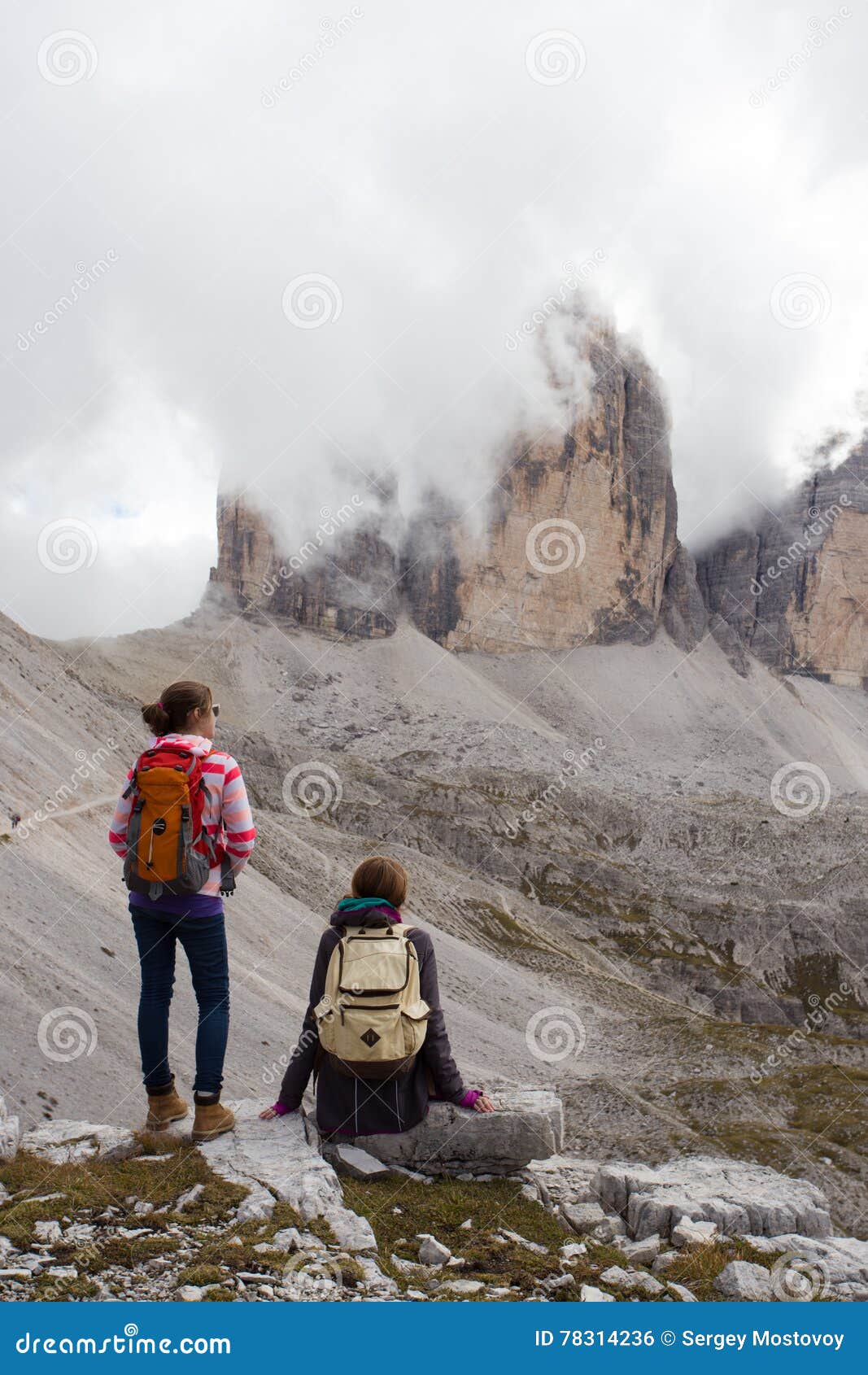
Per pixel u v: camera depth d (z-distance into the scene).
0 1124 8.08
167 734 8.21
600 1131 53.59
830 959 152.38
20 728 65.94
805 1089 57.31
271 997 51.50
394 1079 8.35
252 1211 6.89
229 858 8.12
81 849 52.88
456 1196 7.97
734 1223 8.10
